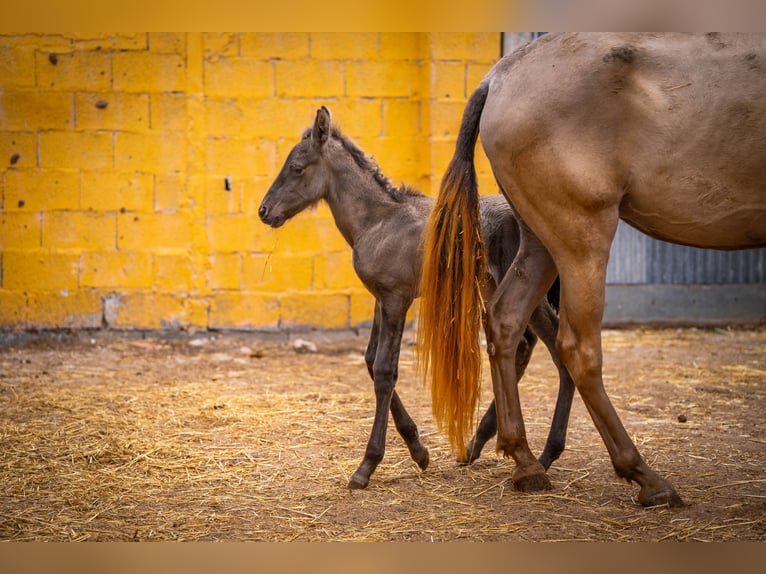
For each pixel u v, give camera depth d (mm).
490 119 5219
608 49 4957
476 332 5391
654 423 7340
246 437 7039
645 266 12500
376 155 11820
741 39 4910
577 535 4832
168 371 9812
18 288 11461
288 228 11711
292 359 10594
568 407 5984
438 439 6914
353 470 6133
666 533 4824
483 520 5098
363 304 11906
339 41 11680
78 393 8555
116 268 11586
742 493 5473
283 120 11672
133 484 5867
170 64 11500
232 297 11727
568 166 4949
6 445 6746
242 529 5012
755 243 5129
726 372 9547
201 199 11625
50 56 11344
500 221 5988
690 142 4879
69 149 11438
